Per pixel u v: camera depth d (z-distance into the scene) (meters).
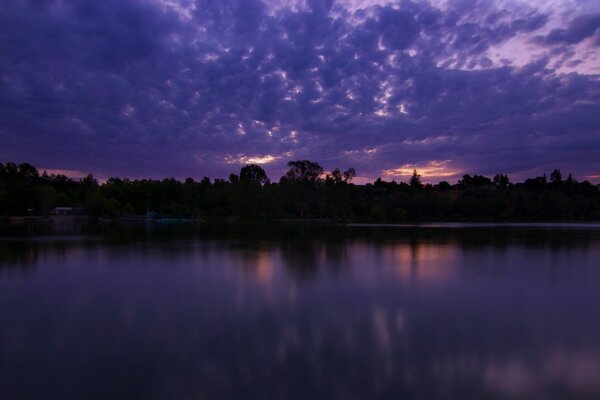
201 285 23.95
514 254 38.97
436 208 136.12
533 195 138.12
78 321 16.92
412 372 12.09
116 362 12.80
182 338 14.86
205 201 147.75
